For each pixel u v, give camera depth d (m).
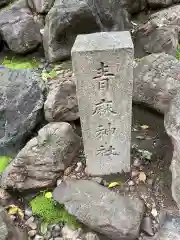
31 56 4.86
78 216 3.00
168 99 3.67
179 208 3.02
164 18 4.86
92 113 2.93
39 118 3.80
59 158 3.37
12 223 2.95
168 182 3.31
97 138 3.14
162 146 3.64
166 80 3.75
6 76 3.84
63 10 4.23
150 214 3.11
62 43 4.52
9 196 3.34
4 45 4.96
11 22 4.64
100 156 3.29
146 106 3.91
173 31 4.54
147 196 3.24
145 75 3.87
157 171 3.42
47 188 3.37
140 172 3.41
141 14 5.34
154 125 3.90
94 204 3.05
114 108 2.91
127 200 3.10
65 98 3.74
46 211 3.19
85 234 3.02
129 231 2.87
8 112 3.68
